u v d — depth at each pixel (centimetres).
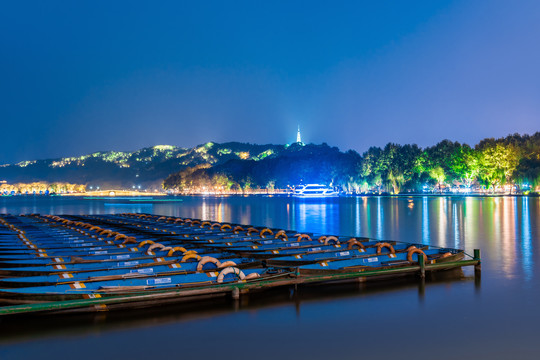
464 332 1321
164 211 9825
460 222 5138
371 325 1382
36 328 1350
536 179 14350
